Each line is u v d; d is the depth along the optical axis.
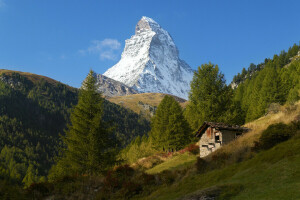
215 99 38.69
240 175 16.03
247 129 32.84
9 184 18.84
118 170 27.73
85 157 28.72
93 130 28.58
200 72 40.84
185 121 52.25
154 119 59.72
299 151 15.10
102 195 20.86
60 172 29.78
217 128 32.09
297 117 24.17
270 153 17.09
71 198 20.30
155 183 22.39
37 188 20.66
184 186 18.98
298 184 11.17
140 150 56.25
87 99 31.41
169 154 40.88
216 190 14.12
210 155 25.50
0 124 186.38
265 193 11.57
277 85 61.44
